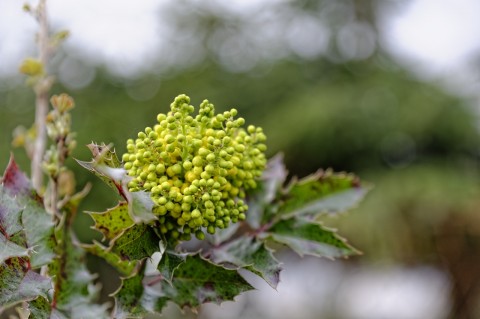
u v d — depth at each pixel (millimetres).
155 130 948
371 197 6035
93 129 5969
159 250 907
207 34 7254
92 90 6637
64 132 1158
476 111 6734
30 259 924
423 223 5852
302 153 6566
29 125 6309
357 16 7207
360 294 6777
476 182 6340
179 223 909
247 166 987
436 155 6688
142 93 6883
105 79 6719
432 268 6324
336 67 7086
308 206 1193
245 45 7285
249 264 991
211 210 895
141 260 953
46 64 1488
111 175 849
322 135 6293
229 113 961
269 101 6934
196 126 948
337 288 6836
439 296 6316
